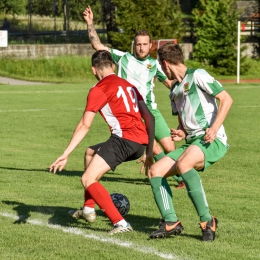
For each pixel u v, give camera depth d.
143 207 17.84
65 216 16.66
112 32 97.81
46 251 13.17
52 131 38.25
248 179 23.30
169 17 98.94
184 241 14.02
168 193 14.27
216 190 20.95
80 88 74.00
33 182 22.03
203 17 101.62
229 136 36.25
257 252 13.28
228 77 97.94
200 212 14.09
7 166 25.62
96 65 14.98
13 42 102.50
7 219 16.25
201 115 14.45
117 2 96.38
